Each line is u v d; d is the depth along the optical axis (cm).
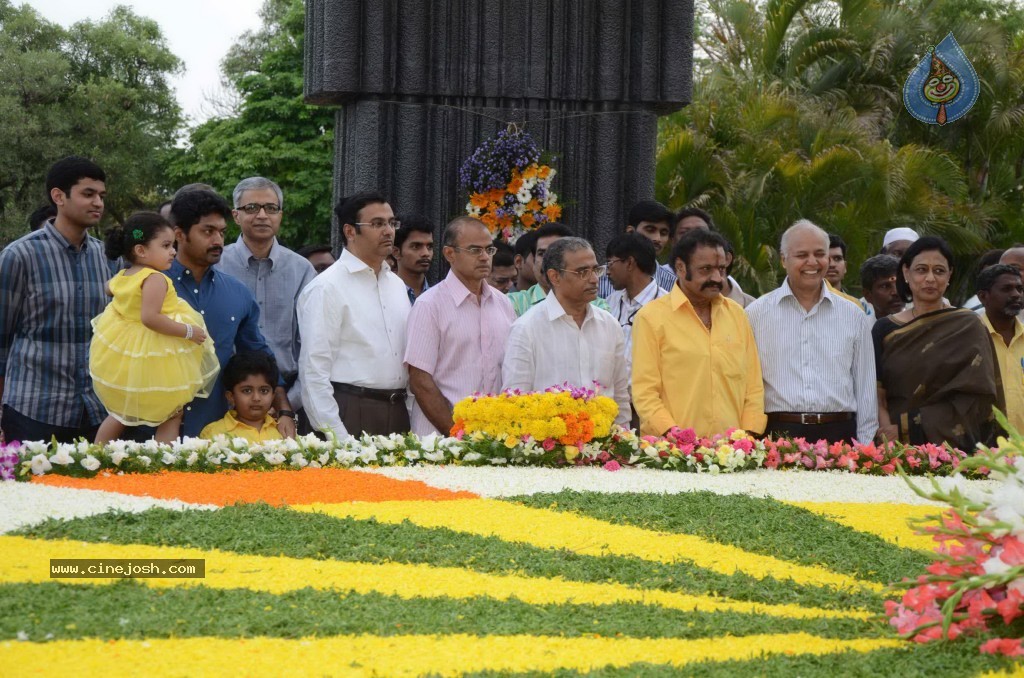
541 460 625
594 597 387
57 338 642
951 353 668
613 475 602
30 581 380
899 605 356
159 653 313
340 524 470
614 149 1025
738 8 2441
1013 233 2228
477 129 1003
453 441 622
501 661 315
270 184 727
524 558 430
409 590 385
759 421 652
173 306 601
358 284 667
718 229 1772
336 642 327
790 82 2309
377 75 978
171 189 3859
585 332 660
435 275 1002
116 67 3991
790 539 481
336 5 966
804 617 374
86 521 460
